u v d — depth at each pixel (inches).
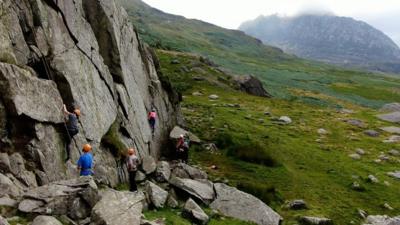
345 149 2770.7
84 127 1210.6
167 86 2263.8
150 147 1759.4
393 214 1787.6
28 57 1077.8
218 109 3299.7
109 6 1557.6
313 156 2481.5
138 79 1812.3
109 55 1529.3
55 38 1186.6
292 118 3506.4
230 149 2253.9
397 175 2304.4
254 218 1391.5
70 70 1202.0
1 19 1002.7
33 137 1001.5
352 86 6934.1
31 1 1124.5
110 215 899.4
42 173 984.3
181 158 1868.8
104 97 1396.4
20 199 869.8
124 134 1509.6
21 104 976.3
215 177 1856.5
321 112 4010.8
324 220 1510.8
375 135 3321.9
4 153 936.9
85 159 1051.9
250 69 7229.3
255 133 2733.8
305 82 6683.1
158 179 1461.6
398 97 6318.9
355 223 1615.4
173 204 1282.0
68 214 887.1
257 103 3924.7
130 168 1267.2
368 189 2043.6
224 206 1423.5
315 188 1952.5
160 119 2016.5
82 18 1368.1
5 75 956.0
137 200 999.0
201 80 4458.7
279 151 2454.5
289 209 1643.7
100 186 1182.9
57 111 1096.8
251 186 1742.1
